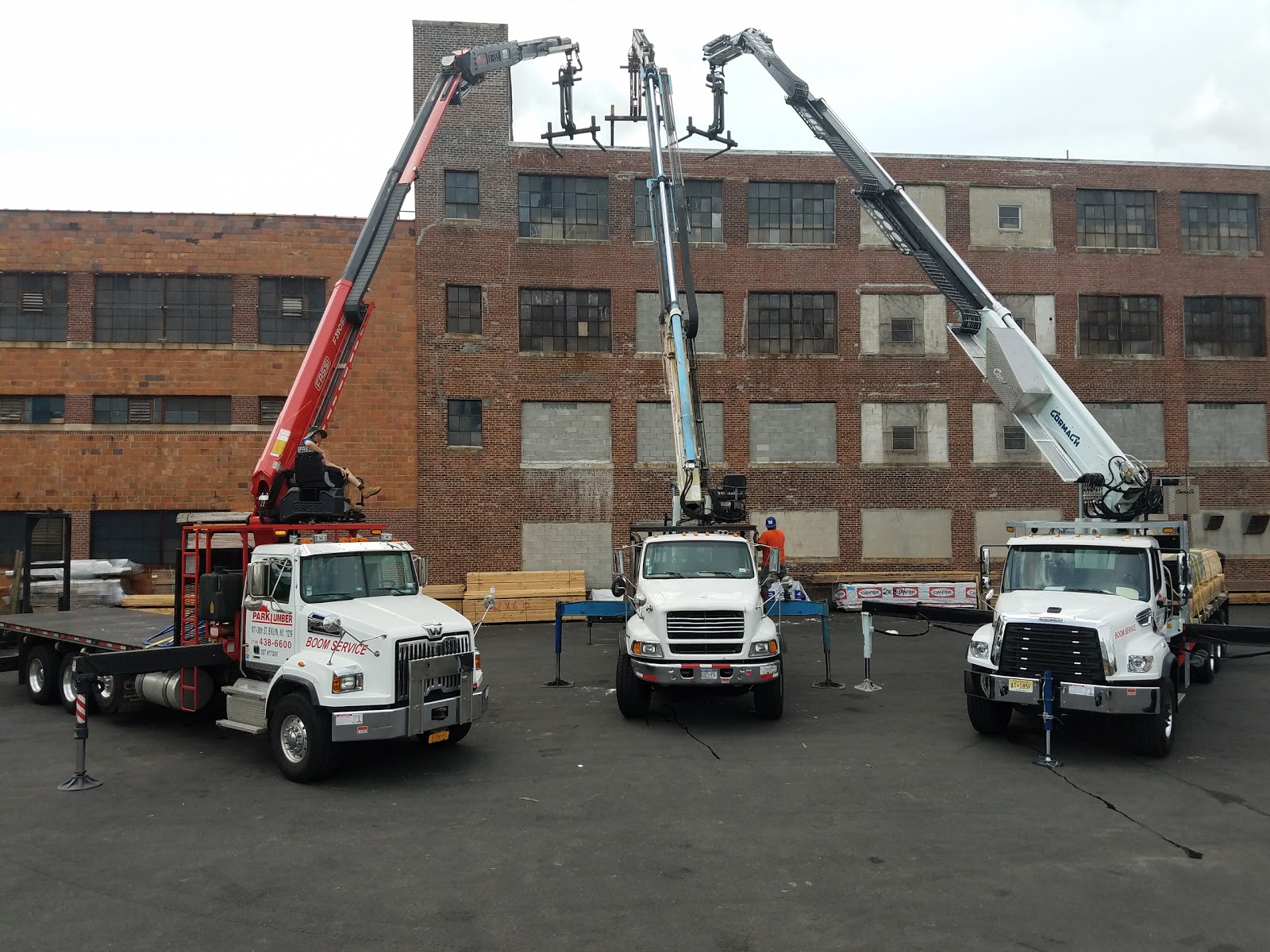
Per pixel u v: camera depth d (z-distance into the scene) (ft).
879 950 17.81
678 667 36.42
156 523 81.97
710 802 27.61
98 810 27.07
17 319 81.41
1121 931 18.61
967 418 90.74
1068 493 90.99
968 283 49.73
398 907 19.99
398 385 84.69
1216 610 54.03
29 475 80.23
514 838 24.45
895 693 45.01
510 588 77.92
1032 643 32.99
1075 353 92.22
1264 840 24.09
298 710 29.96
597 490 86.94
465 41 88.99
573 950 17.94
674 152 57.82
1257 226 95.86
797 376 89.81
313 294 84.69
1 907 20.07
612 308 88.38
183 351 82.33
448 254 86.38
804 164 91.40
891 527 89.81
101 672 30.63
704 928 18.84
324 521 37.93
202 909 19.92
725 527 45.55
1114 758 32.78
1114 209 94.53
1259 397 93.81
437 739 31.48
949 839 24.27
